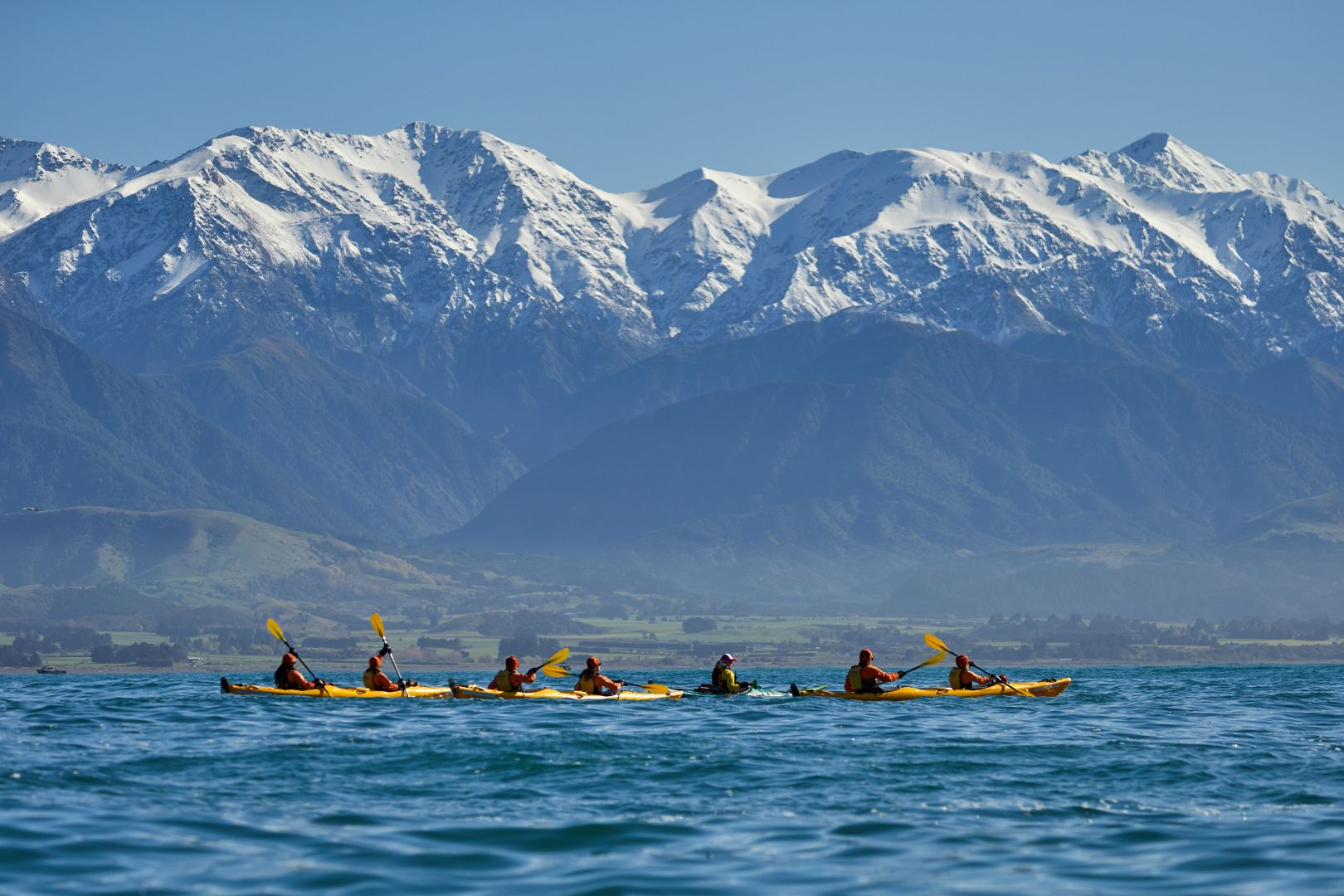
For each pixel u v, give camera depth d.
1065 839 59.69
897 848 57.62
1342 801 69.56
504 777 75.62
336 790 71.06
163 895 48.56
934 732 100.12
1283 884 50.94
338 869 52.78
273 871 52.25
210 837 58.22
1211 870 53.38
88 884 49.88
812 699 130.50
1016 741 94.69
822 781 75.19
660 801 68.69
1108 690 184.25
